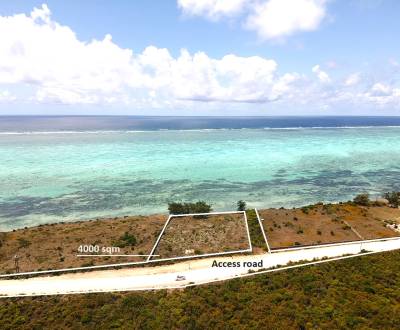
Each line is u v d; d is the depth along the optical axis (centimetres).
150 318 3075
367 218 5703
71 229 5409
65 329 2966
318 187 8981
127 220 5803
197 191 8419
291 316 3042
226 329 2908
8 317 3109
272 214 5834
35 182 9088
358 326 2852
